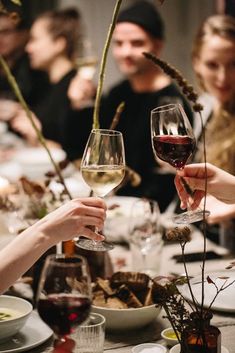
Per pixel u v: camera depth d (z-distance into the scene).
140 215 2.27
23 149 4.56
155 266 2.26
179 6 6.22
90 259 1.97
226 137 3.35
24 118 4.83
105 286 1.78
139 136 4.14
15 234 2.33
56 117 4.86
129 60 4.16
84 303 1.28
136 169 4.10
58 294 1.28
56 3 6.59
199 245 2.61
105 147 1.70
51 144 4.67
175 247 2.58
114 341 1.65
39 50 4.99
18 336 1.64
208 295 1.87
